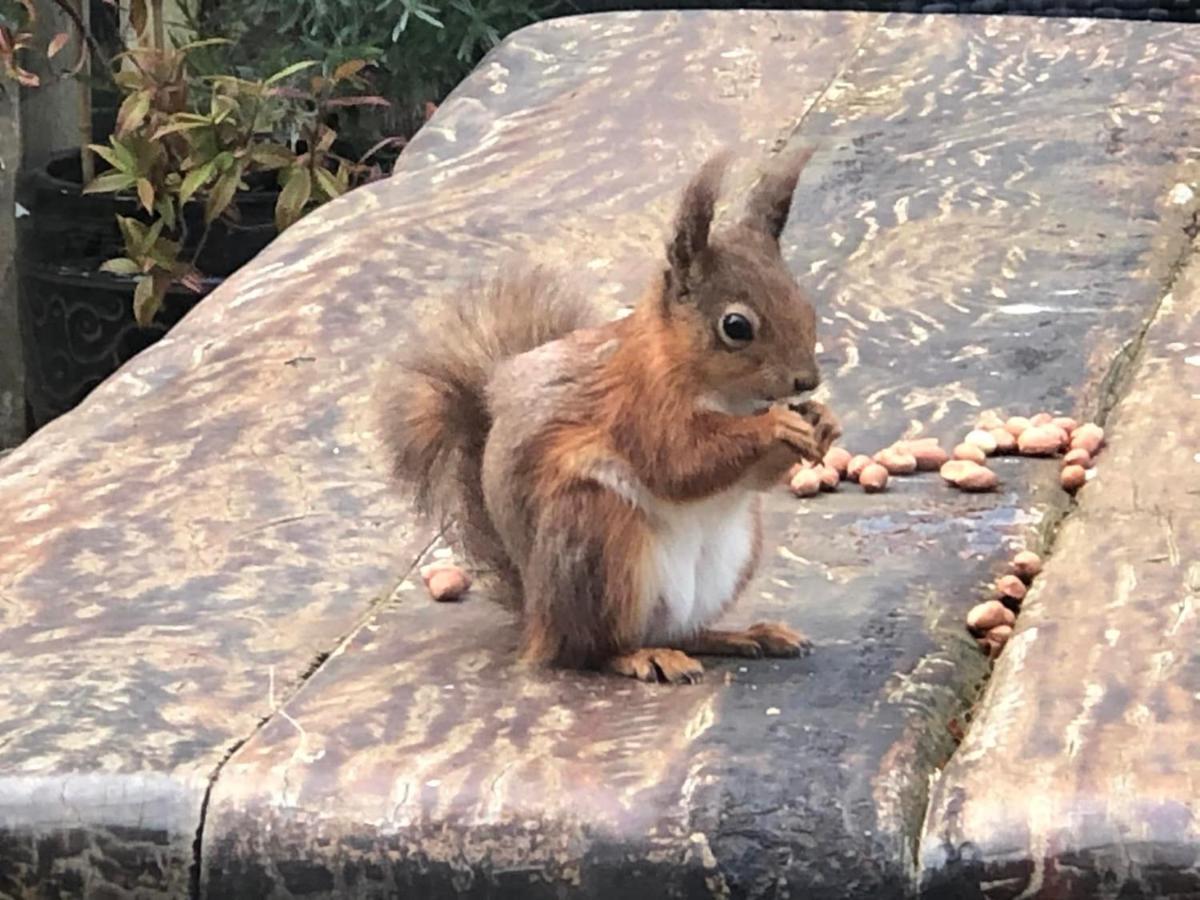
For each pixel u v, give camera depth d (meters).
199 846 1.42
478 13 3.12
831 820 1.40
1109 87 2.33
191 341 1.92
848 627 1.56
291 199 2.91
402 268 2.01
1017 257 2.02
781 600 1.58
